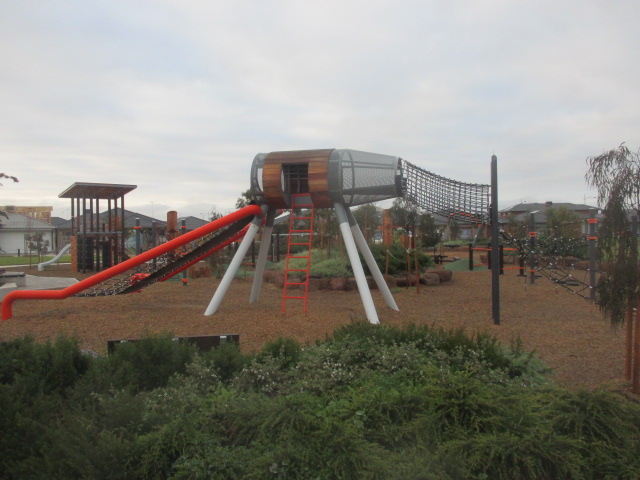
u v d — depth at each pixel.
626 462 3.41
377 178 9.71
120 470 3.07
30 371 4.29
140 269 15.27
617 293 5.65
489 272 19.56
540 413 3.78
